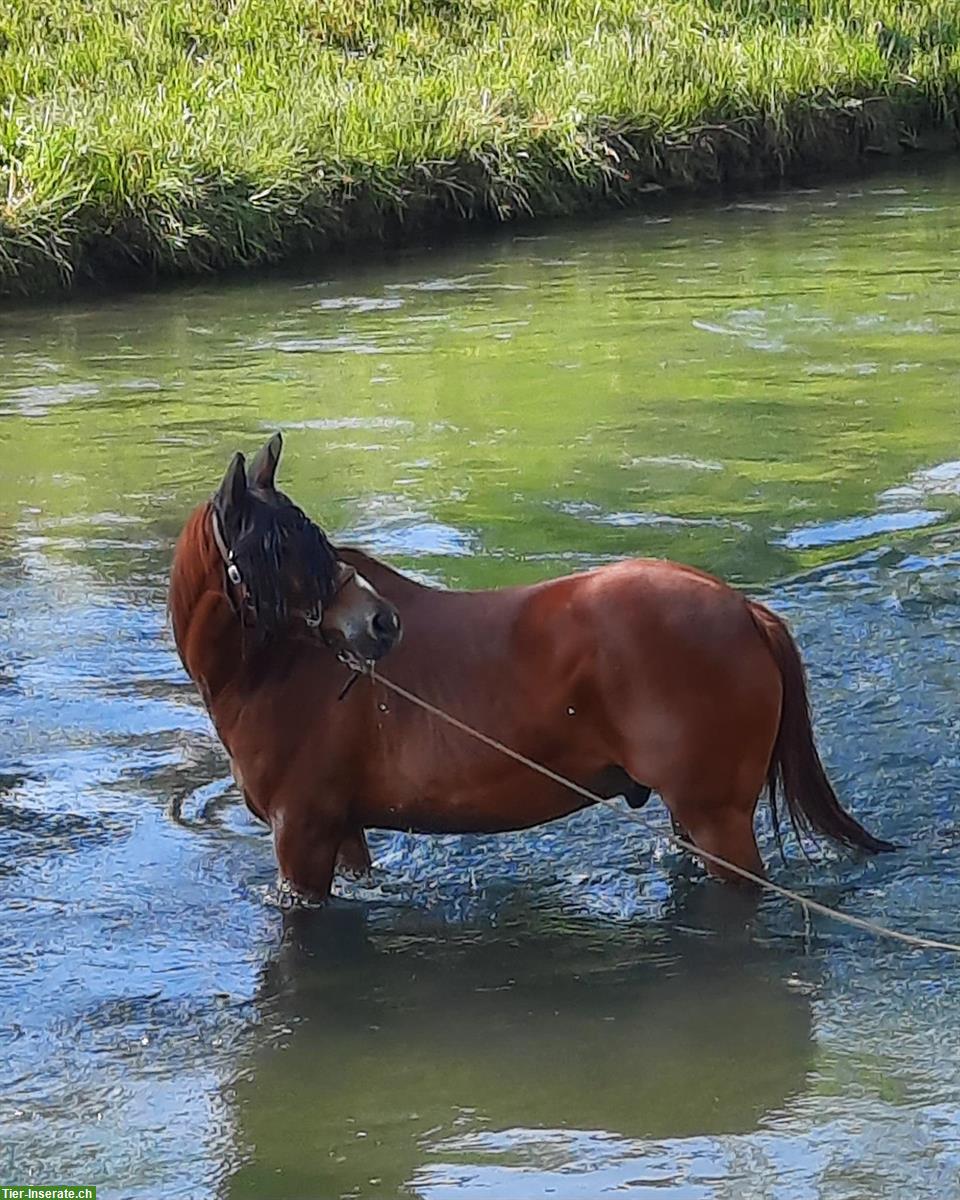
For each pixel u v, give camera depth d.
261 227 18.41
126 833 7.16
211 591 6.35
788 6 27.77
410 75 23.25
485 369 13.60
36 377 13.68
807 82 24.23
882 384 12.89
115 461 11.31
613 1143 5.38
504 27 25.89
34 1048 5.91
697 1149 5.34
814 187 22.80
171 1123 5.55
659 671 6.11
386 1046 5.88
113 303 16.72
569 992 6.11
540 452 11.31
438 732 6.28
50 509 10.44
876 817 7.02
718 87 23.55
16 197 17.73
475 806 6.36
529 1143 5.39
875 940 6.32
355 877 6.79
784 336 14.52
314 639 6.24
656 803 7.25
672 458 11.11
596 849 6.95
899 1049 5.75
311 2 25.55
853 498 10.30
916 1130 5.38
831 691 7.89
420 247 19.23
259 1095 5.66
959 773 7.27
